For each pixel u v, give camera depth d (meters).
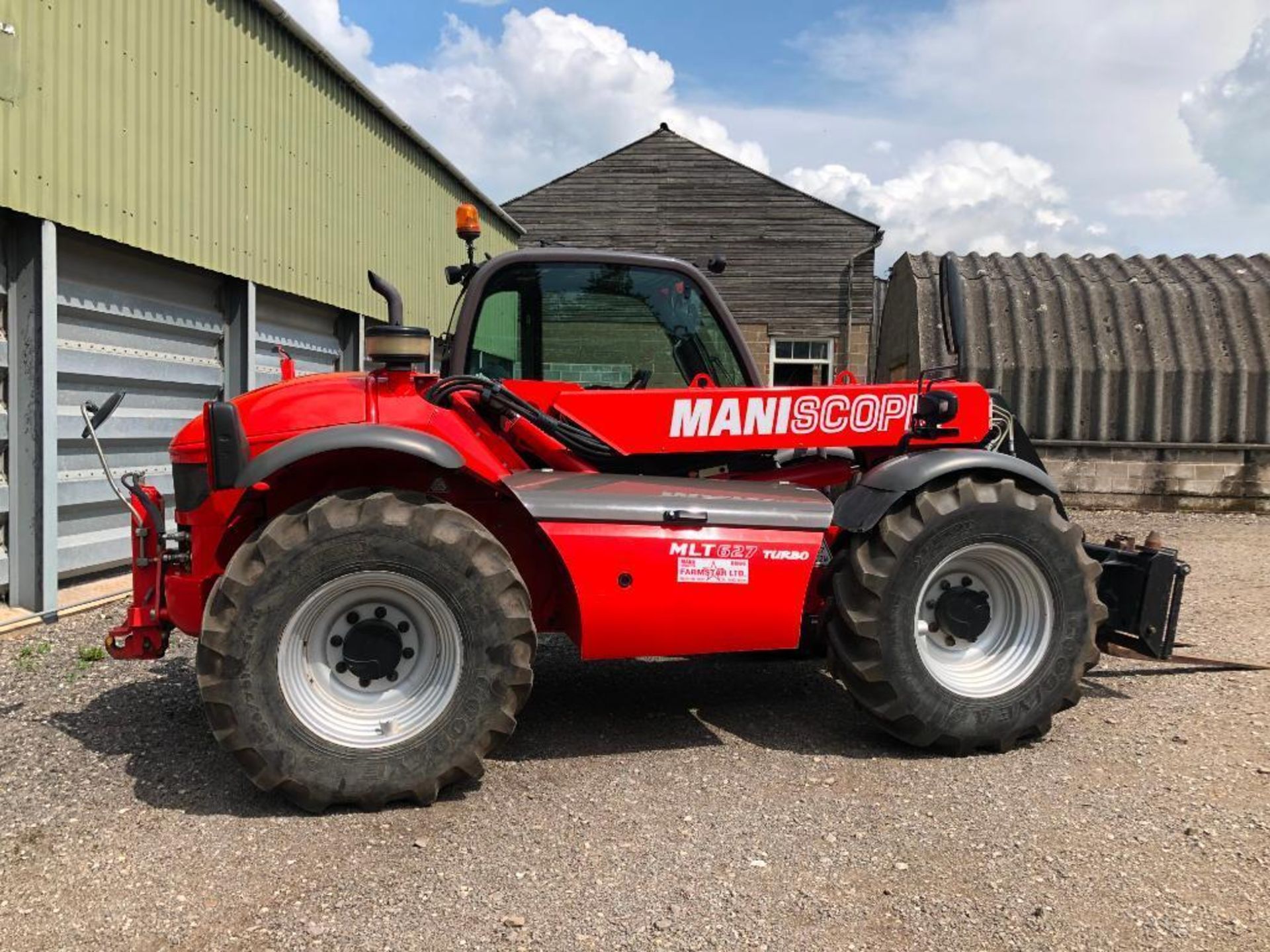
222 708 3.01
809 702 4.38
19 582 5.79
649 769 3.53
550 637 5.57
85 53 6.04
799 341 21.61
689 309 4.24
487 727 3.18
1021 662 3.75
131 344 6.85
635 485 3.64
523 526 3.72
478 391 3.71
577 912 2.51
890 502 3.61
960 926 2.46
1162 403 11.82
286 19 8.40
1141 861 2.80
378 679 3.23
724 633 3.57
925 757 3.67
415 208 11.96
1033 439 11.97
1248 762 3.60
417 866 2.76
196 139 7.28
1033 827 3.03
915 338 12.48
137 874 2.71
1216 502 11.80
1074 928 2.45
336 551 3.08
